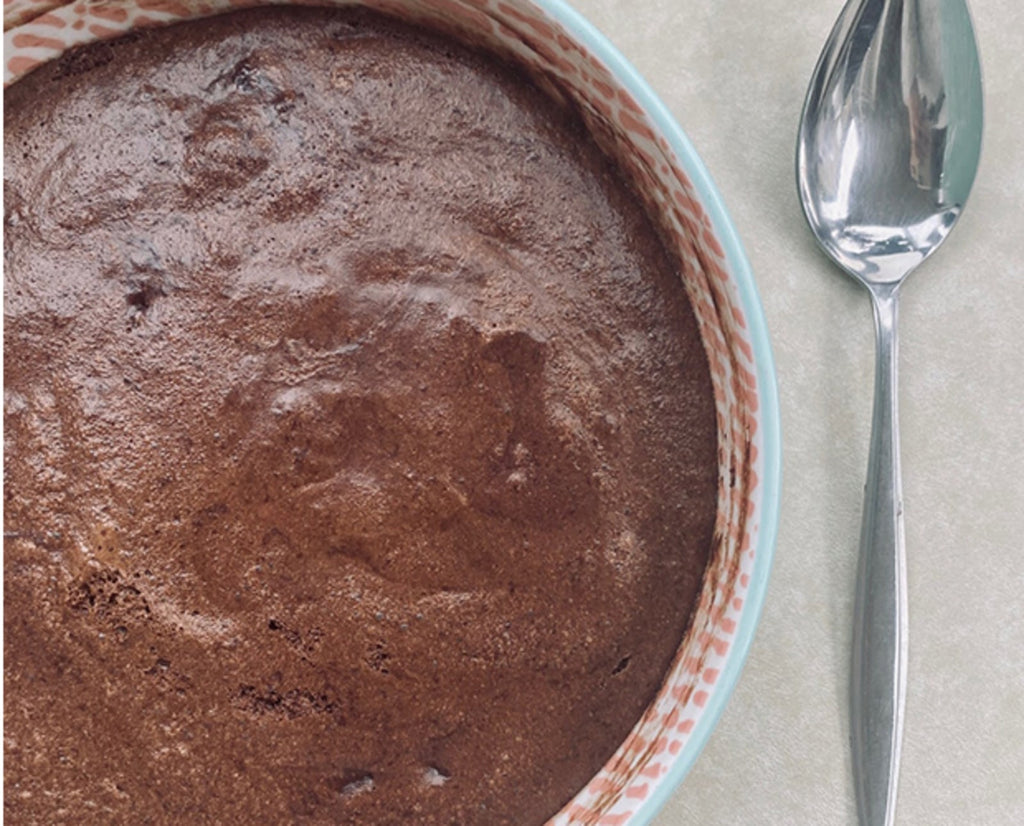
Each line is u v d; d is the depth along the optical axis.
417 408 0.30
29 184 0.31
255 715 0.30
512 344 0.30
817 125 0.34
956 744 0.34
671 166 0.29
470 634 0.30
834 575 0.34
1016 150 0.35
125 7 0.31
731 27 0.34
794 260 0.34
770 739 0.33
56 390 0.30
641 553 0.31
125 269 0.30
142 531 0.30
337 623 0.30
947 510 0.34
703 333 0.31
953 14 0.33
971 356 0.34
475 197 0.31
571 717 0.31
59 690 0.30
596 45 0.29
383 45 0.31
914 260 0.34
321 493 0.30
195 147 0.31
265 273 0.30
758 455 0.29
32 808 0.30
